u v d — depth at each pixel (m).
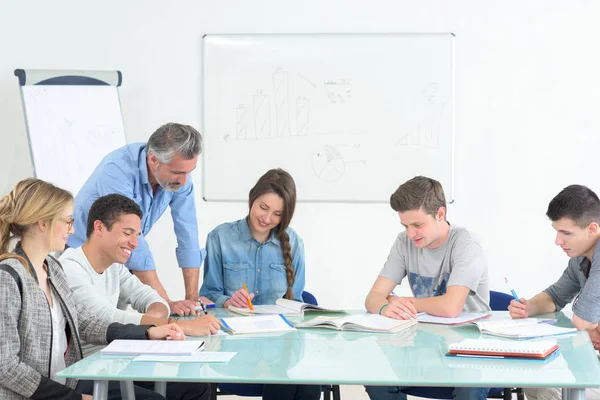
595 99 4.52
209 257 3.21
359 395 4.21
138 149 3.13
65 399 2.11
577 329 2.53
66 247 3.09
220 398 4.20
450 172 4.58
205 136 4.66
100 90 4.45
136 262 3.10
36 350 2.16
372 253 4.65
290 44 4.61
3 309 2.07
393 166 4.60
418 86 4.57
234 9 4.63
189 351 2.16
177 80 4.66
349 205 4.64
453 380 1.88
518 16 4.53
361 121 4.60
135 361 2.09
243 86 4.64
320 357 2.15
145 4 4.64
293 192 3.08
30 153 4.23
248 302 2.94
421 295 2.98
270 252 3.19
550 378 1.89
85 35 4.66
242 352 2.21
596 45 4.50
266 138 4.65
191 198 3.38
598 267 2.57
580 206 2.63
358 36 4.57
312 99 4.62
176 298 4.75
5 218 2.18
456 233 2.92
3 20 4.66
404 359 2.12
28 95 4.26
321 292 4.69
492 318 2.77
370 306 2.90
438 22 4.56
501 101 4.55
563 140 4.55
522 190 4.57
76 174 4.29
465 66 4.56
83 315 2.44
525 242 4.59
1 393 2.08
